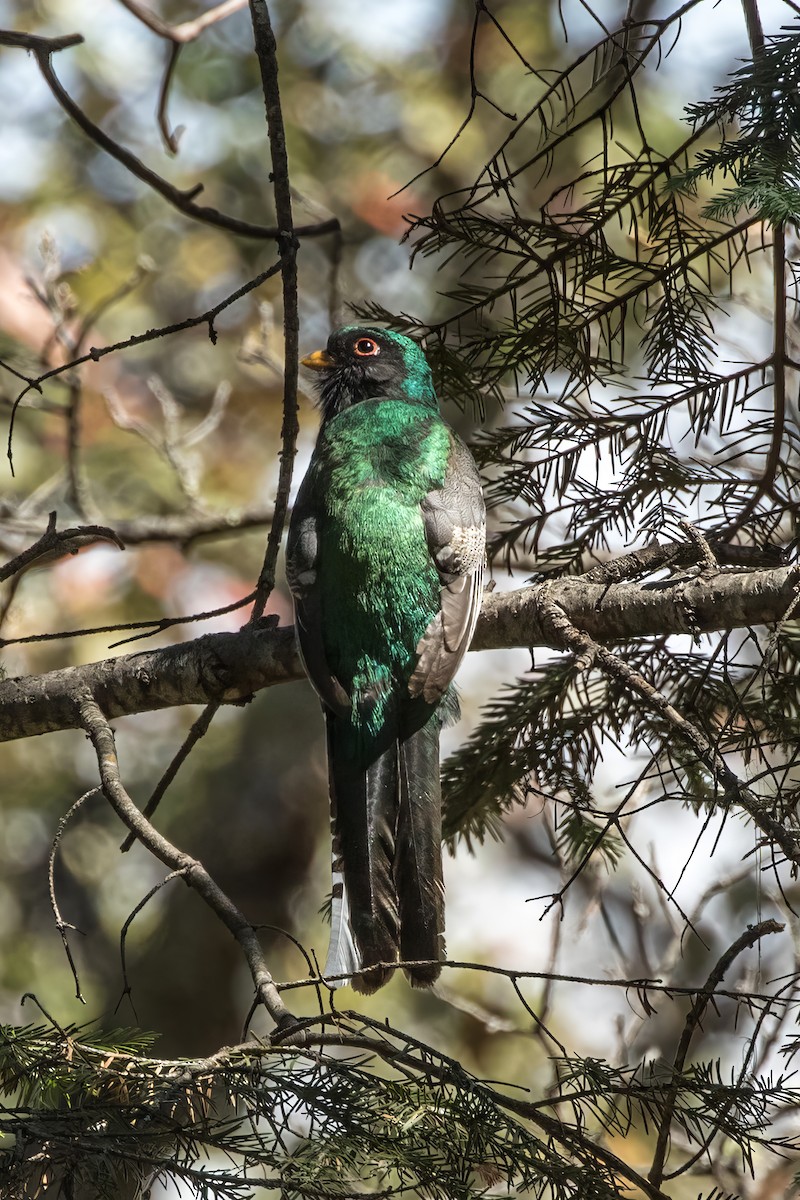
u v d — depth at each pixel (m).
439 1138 5.38
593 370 8.29
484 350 8.28
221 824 16.12
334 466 8.99
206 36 16.27
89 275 15.94
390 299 16.12
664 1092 5.68
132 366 16.39
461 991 14.66
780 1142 5.66
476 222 7.79
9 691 8.52
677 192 7.08
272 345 16.44
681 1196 11.55
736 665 7.47
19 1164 4.96
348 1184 5.20
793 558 8.11
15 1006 15.36
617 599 7.63
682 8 7.41
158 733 16.53
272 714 16.56
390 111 16.28
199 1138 5.18
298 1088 5.41
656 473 8.28
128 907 16.06
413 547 8.49
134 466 15.80
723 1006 13.21
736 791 6.06
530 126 15.28
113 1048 5.84
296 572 8.66
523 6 15.77
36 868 16.03
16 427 15.46
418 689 8.02
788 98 6.73
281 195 7.96
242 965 15.90
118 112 16.36
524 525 9.02
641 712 8.31
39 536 13.47
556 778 8.43
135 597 15.64
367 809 8.07
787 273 8.42
